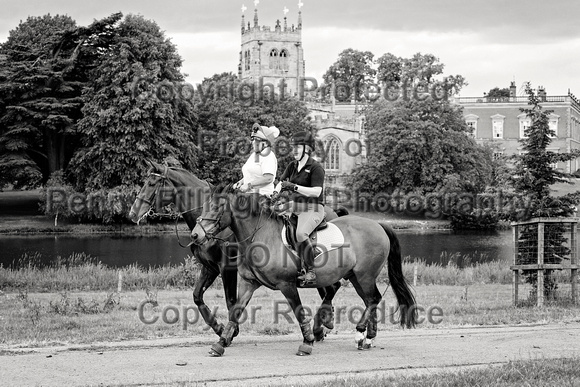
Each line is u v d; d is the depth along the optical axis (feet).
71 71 257.34
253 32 509.76
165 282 97.50
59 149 258.98
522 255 76.18
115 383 37.42
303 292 86.22
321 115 372.38
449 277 105.81
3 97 254.06
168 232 226.58
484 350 47.03
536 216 81.00
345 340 51.21
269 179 46.80
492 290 92.07
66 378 38.47
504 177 86.28
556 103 444.55
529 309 68.44
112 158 231.91
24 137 252.42
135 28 249.96
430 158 275.80
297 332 54.85
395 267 48.91
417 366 42.34
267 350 46.96
